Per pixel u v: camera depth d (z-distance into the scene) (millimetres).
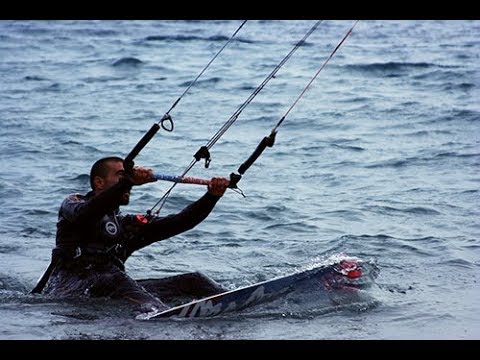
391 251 32656
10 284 29234
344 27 101375
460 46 87438
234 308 25891
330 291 27188
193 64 80188
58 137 52594
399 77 72375
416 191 40844
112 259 27531
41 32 99938
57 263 27547
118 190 25781
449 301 27141
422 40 92000
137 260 32219
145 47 90000
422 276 29703
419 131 53406
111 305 26156
